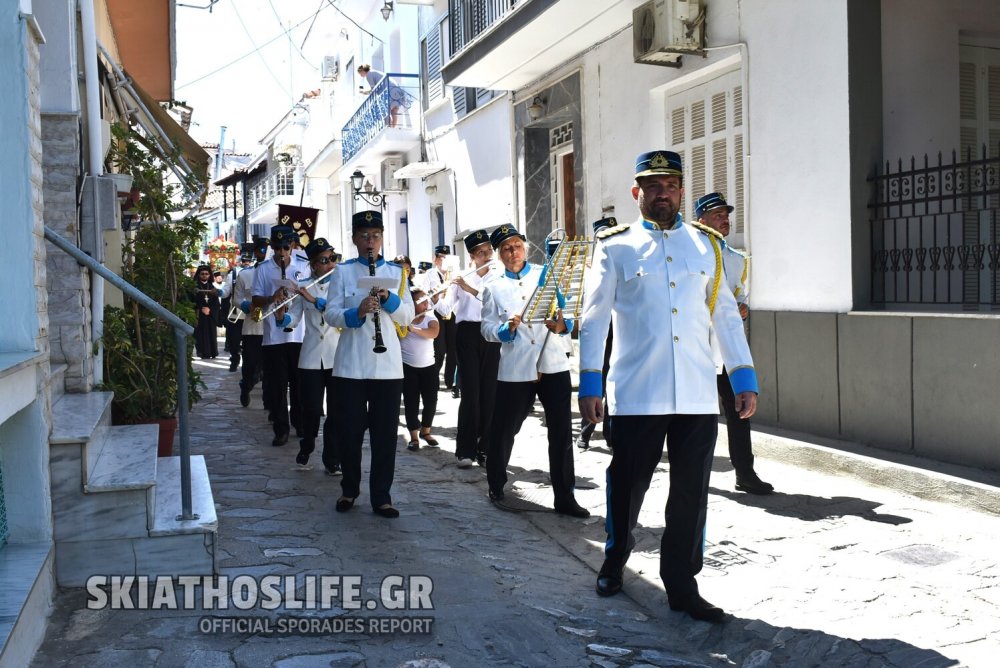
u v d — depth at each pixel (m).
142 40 12.41
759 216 8.72
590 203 12.16
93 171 6.77
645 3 9.63
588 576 4.93
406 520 5.91
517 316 6.25
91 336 6.42
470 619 4.18
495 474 6.45
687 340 4.27
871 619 4.16
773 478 6.99
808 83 8.05
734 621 4.19
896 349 7.06
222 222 46.84
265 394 10.08
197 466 5.86
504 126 14.65
